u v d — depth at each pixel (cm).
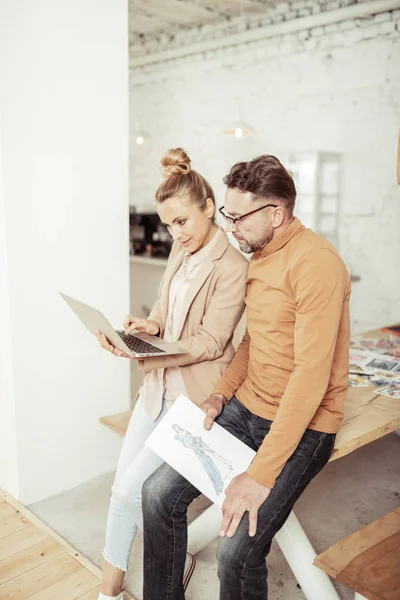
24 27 252
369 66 511
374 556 183
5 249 261
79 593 222
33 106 261
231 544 166
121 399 319
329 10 533
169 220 211
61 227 279
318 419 183
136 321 228
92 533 264
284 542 215
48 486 295
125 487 203
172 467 186
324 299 166
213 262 213
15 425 277
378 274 531
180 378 218
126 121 297
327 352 166
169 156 210
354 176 535
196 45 648
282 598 223
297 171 545
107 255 300
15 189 260
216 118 658
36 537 258
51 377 286
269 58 594
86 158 283
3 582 227
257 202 177
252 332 195
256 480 168
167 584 184
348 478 321
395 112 497
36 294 274
